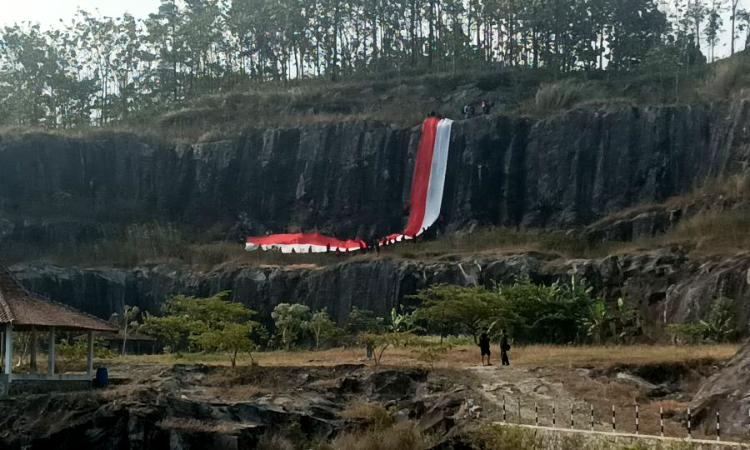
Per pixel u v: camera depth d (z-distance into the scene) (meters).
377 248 106.12
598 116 117.00
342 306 101.25
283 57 160.75
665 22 158.75
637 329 82.25
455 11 158.50
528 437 41.25
